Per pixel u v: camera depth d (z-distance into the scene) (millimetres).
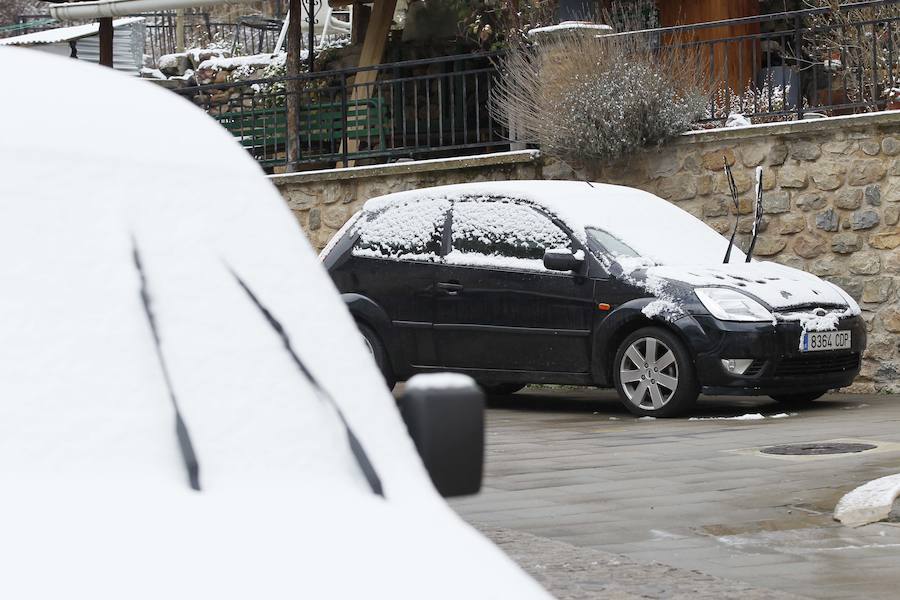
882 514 9273
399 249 17312
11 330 3170
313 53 28406
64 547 2805
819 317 15125
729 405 16578
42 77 3766
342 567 2934
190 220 3580
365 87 27219
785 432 13625
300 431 3369
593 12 24391
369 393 3570
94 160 3547
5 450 3029
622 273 15453
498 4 26359
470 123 26500
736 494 10359
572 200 16359
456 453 3551
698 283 15070
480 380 16641
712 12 25781
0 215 3311
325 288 3729
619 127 19797
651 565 8031
